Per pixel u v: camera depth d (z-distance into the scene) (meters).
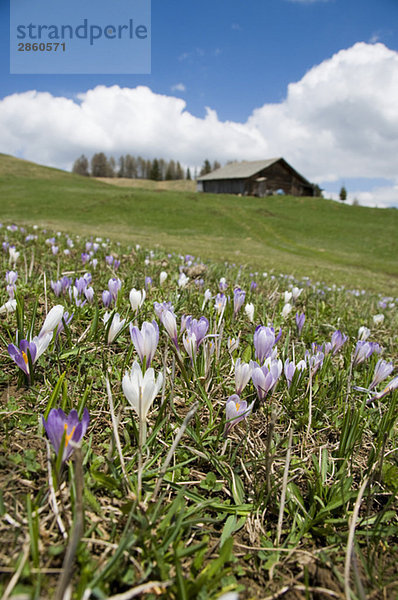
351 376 2.26
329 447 1.68
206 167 124.50
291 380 1.89
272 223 38.25
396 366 2.88
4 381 1.75
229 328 2.84
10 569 0.91
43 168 73.31
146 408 1.15
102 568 0.95
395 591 1.04
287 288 5.62
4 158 75.38
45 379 1.73
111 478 1.16
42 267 4.08
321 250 28.75
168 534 1.06
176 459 1.43
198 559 1.01
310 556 1.13
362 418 1.67
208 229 34.03
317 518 1.22
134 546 1.02
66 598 0.78
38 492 1.16
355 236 35.69
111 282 2.59
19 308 1.89
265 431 1.71
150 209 38.78
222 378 2.00
